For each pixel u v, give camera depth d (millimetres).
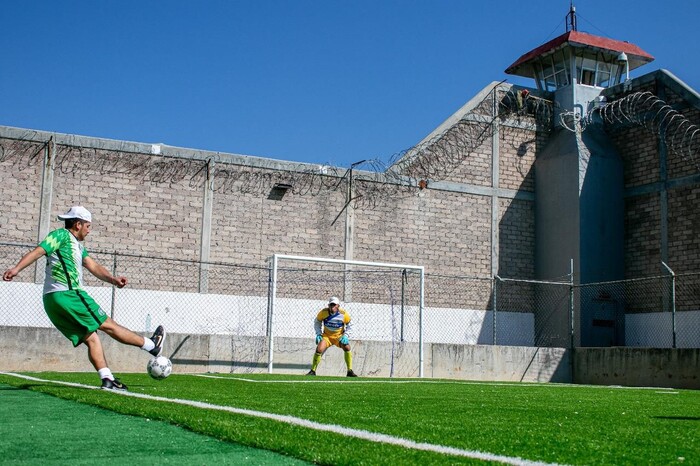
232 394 6922
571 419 5516
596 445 3961
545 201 22203
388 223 20875
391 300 20531
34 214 17609
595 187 21266
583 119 22234
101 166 18281
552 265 21672
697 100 19875
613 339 20656
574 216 21109
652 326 20125
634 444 4059
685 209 19812
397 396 7750
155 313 18203
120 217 18297
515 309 21812
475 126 22281
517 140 22734
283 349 15367
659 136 20656
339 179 20500
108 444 3375
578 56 23453
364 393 8180
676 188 20125
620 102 21328
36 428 3797
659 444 4090
